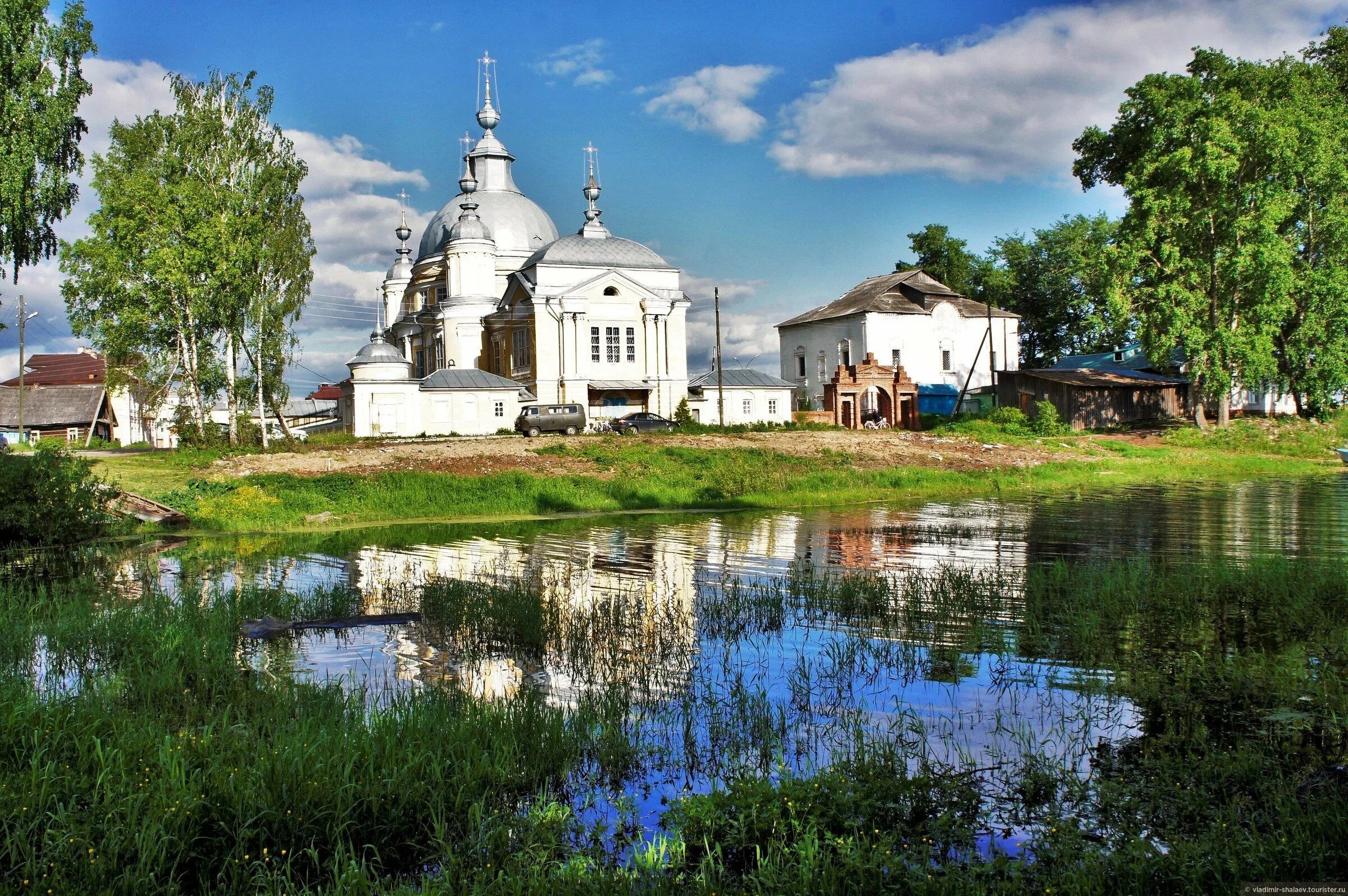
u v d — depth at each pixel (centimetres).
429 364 7756
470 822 786
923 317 7338
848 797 806
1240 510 2983
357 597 1733
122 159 4816
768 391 6800
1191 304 5316
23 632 1329
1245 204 5328
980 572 1855
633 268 6694
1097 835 767
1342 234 5388
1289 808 754
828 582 1819
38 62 3759
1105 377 6625
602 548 2392
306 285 5062
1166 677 1162
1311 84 5709
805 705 1105
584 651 1352
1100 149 6106
